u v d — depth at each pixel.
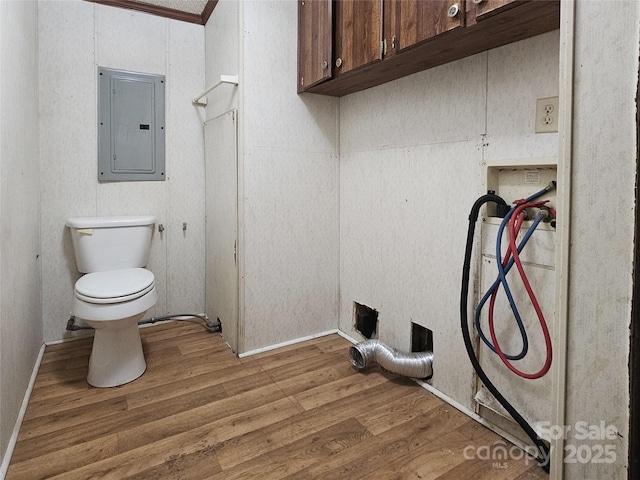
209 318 2.64
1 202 1.30
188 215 2.65
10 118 1.45
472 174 1.54
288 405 1.66
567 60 0.77
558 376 0.82
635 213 0.69
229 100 2.16
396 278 1.97
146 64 2.44
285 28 2.13
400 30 1.47
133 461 1.32
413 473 1.27
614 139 0.72
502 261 1.38
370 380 1.88
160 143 2.51
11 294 1.44
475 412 1.56
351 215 2.30
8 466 1.28
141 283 1.86
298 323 2.33
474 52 1.48
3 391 1.30
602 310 0.75
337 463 1.31
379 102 2.03
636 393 0.70
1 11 1.33
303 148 2.24
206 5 2.43
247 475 1.26
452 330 1.66
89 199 2.33
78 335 2.36
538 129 1.30
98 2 2.28
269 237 2.18
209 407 1.64
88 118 2.29
